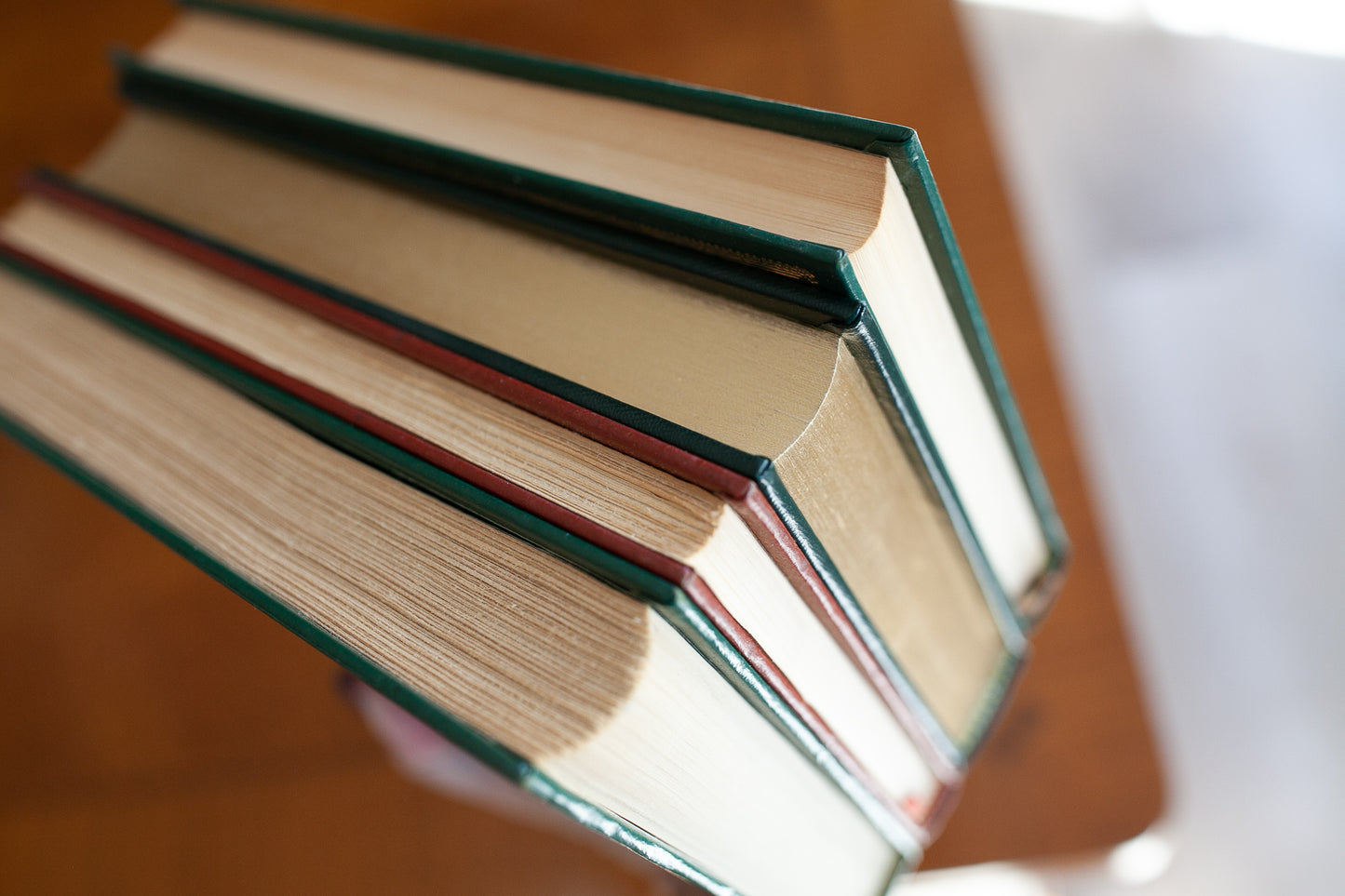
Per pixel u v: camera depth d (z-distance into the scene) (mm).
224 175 403
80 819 557
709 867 326
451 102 372
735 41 617
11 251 399
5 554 590
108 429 352
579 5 634
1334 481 754
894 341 320
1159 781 533
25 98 657
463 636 297
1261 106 820
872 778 374
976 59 600
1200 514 769
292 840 554
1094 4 834
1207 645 746
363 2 644
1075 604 556
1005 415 370
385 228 365
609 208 325
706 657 298
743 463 286
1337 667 724
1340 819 704
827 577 318
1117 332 807
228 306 354
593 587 290
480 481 303
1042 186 838
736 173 322
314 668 573
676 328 317
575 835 545
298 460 327
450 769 518
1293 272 797
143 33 661
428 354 323
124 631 579
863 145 308
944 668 395
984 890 704
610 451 300
